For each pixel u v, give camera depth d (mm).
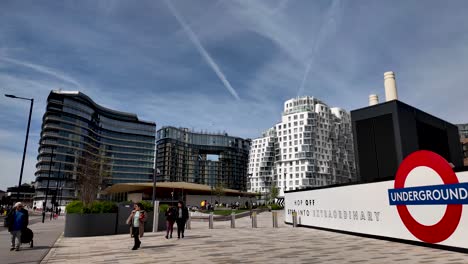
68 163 122312
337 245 12266
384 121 22719
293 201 23656
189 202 76812
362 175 23484
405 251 10258
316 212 19891
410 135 22594
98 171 74438
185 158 194875
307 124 131000
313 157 128250
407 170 12133
